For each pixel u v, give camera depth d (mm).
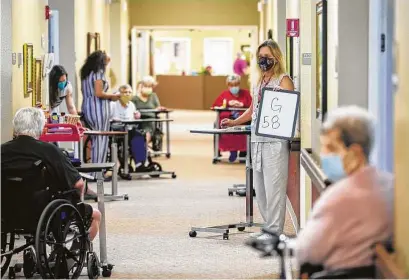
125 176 13055
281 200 7789
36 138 6383
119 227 9000
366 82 5812
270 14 16359
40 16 10266
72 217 6289
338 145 4332
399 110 4496
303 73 8453
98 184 6980
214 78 32281
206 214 9812
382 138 5547
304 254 4293
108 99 12344
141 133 13258
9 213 6254
